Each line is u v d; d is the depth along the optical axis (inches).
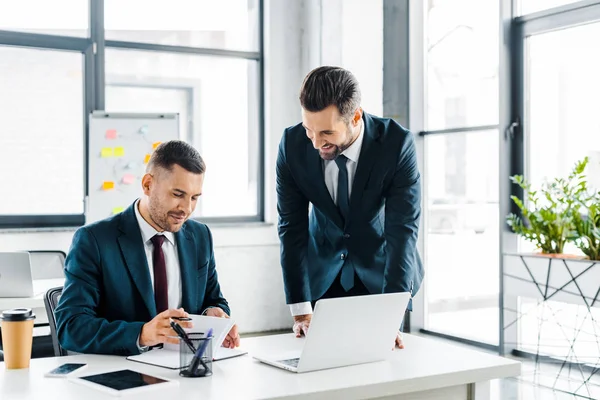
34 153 212.2
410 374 67.8
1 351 115.9
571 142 179.6
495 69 201.5
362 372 68.5
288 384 63.6
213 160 239.6
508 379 168.1
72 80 215.6
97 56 216.5
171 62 232.7
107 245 79.2
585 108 176.1
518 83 191.2
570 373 171.6
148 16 226.7
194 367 65.9
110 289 79.0
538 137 188.2
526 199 189.5
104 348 73.4
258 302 234.2
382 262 92.2
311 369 68.4
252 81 243.1
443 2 217.2
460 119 213.0
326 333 67.6
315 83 78.1
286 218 92.1
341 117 78.4
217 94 239.1
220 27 236.5
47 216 210.2
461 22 211.5
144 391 60.5
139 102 229.3
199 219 233.8
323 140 80.3
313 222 95.9
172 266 83.0
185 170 75.5
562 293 166.1
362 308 69.3
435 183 221.6
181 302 83.4
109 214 204.5
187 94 235.8
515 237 190.5
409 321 224.5
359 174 88.4
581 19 174.4
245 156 243.1
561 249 172.4
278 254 237.8
